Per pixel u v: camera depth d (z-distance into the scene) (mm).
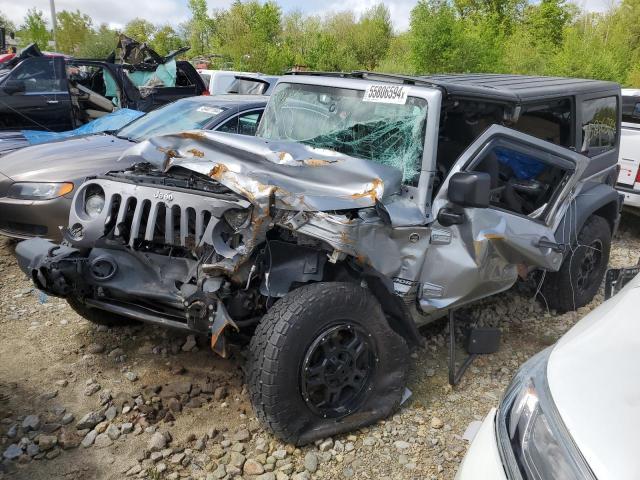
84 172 5422
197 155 3355
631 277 3410
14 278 5344
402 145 3535
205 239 3031
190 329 3123
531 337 4527
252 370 2916
